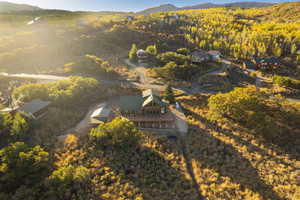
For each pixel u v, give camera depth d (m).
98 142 34.94
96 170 29.94
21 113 38.84
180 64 81.62
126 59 95.19
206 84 70.56
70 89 48.62
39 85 49.62
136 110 43.22
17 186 24.42
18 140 35.22
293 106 50.97
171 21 162.38
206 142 39.03
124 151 34.56
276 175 31.50
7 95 51.16
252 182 30.44
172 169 32.09
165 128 43.16
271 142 38.75
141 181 29.11
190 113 49.66
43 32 113.25
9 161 25.25
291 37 106.12
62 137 37.56
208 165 33.38
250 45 107.31
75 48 93.38
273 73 82.38
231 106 43.62
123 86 63.22
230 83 71.88
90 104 50.94
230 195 28.20
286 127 42.50
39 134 37.69
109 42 112.38
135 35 123.00
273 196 28.05
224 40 121.25
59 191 24.09
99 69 71.38
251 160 34.50
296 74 80.00
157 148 36.66
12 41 93.12
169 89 51.97
